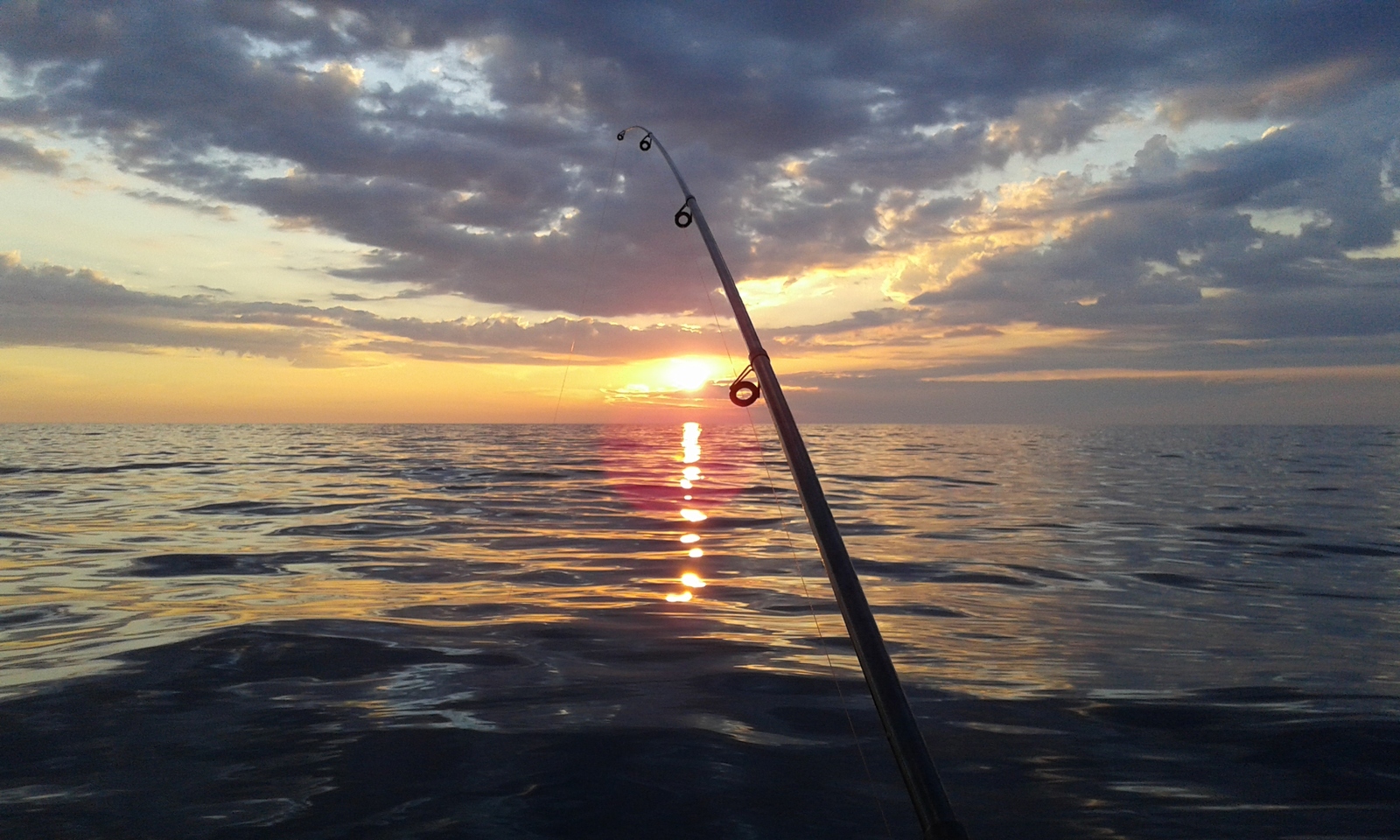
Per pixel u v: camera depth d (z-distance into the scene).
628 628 6.49
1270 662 5.73
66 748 3.94
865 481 23.31
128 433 74.75
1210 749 4.10
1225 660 5.79
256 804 3.36
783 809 3.36
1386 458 40.06
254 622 6.45
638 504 16.47
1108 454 42.56
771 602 7.58
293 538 11.52
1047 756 3.99
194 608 7.02
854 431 103.31
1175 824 3.28
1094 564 10.00
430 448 45.06
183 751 3.91
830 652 5.86
